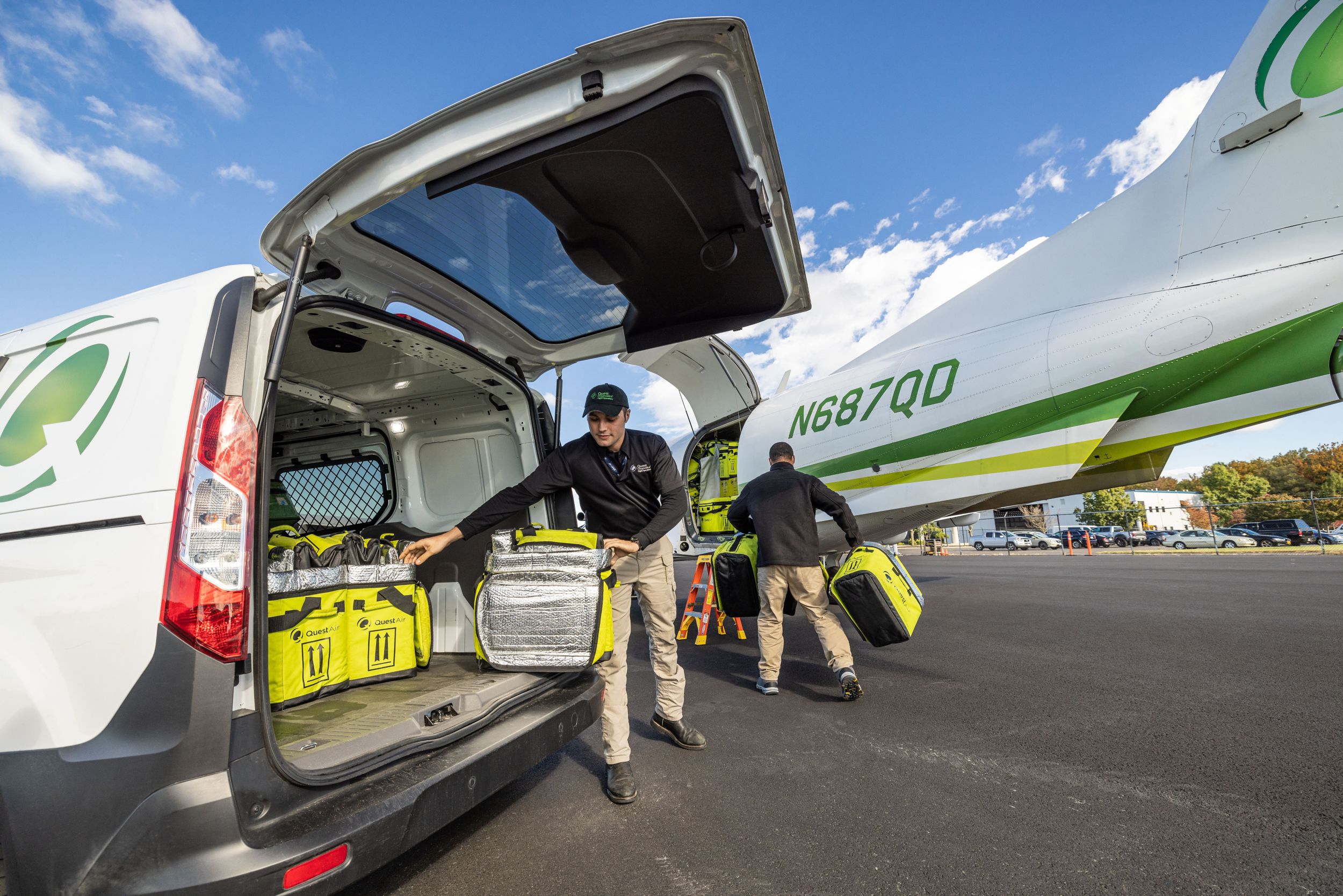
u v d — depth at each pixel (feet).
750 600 12.35
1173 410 13.16
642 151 5.60
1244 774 6.75
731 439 27.63
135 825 3.48
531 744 5.58
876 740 8.46
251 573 3.93
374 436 10.39
